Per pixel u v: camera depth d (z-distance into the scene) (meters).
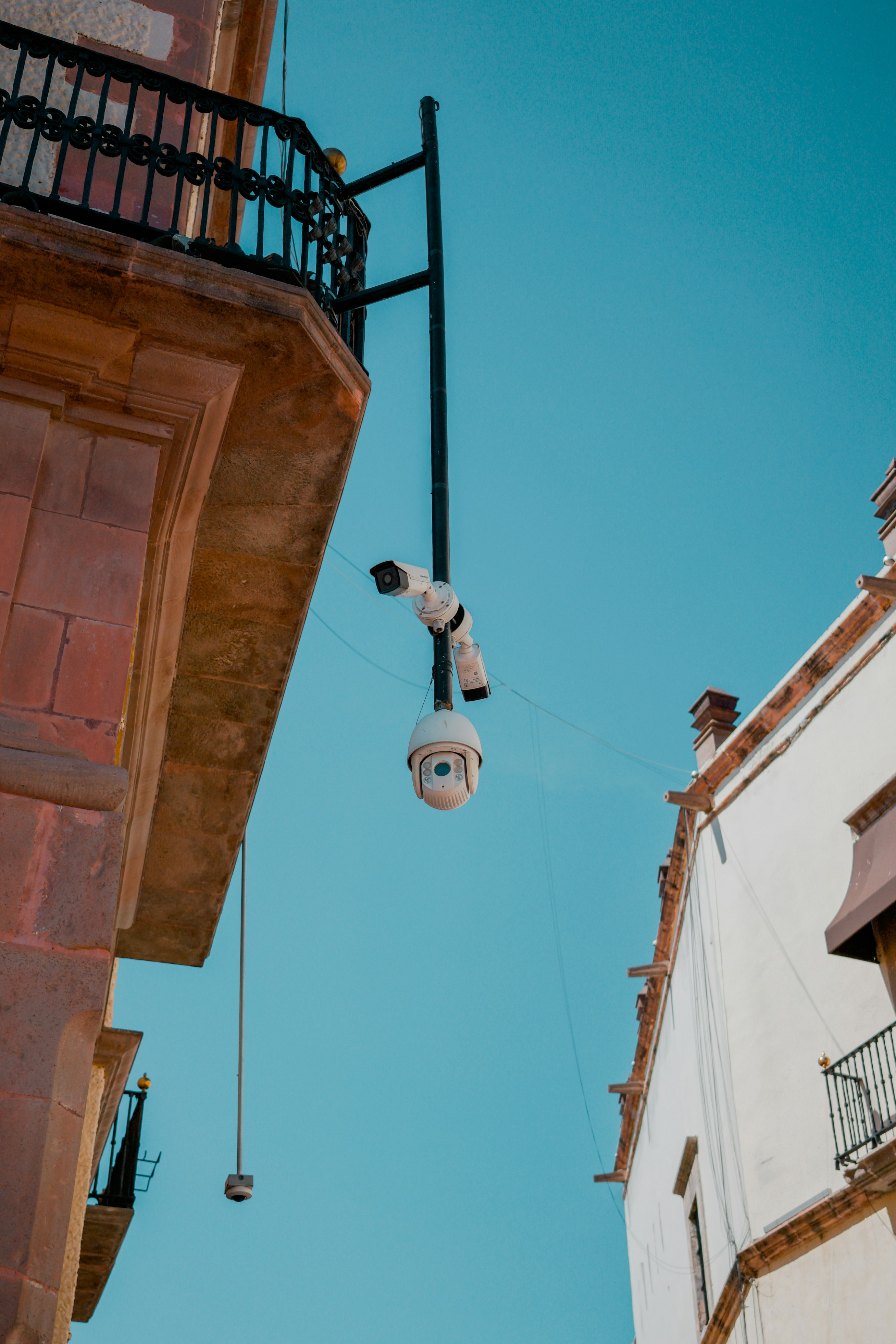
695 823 17.67
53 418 5.71
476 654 6.47
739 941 16.05
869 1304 12.28
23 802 4.46
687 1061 18.06
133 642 5.58
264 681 7.82
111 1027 7.66
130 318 5.75
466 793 5.83
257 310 5.76
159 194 6.74
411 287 6.92
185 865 8.89
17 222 5.44
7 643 5.09
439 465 6.43
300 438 6.40
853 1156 12.84
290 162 6.37
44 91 5.85
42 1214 3.74
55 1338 4.77
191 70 7.20
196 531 6.34
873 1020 13.20
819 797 15.01
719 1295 15.91
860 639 14.91
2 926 4.21
